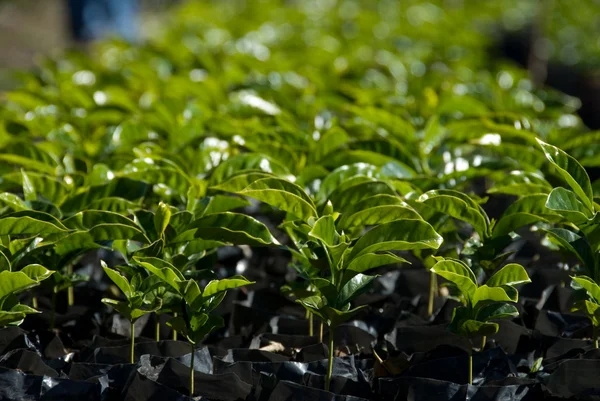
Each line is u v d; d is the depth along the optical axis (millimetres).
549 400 1939
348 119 2719
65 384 1912
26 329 2107
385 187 2070
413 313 2184
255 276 2266
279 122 2492
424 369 1992
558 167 1964
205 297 1908
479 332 1921
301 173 2207
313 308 1929
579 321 2123
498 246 2033
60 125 2570
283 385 1908
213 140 2408
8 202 2035
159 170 2150
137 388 1912
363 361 2025
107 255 2301
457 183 2232
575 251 1985
